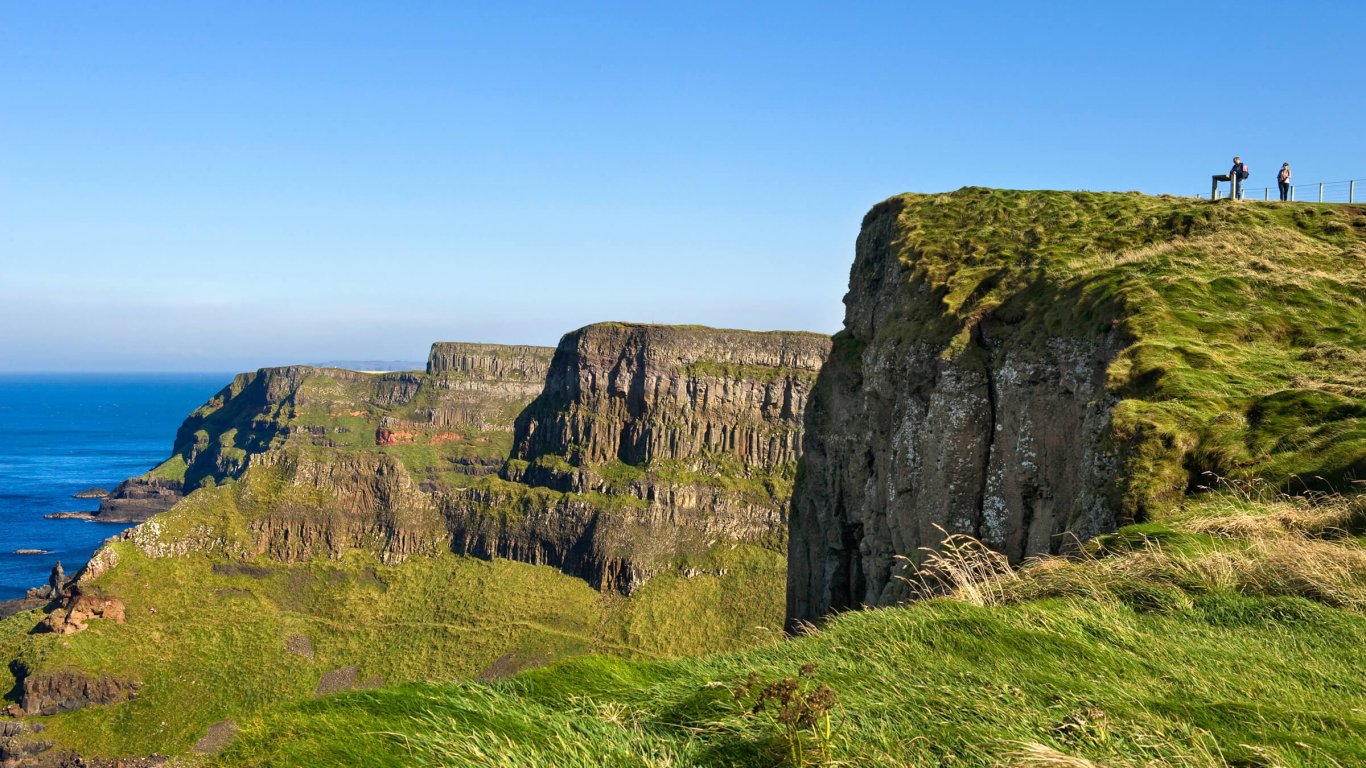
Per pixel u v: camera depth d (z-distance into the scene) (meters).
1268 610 14.64
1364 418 24.66
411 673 149.62
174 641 140.25
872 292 60.38
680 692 11.80
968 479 39.81
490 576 179.88
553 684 11.77
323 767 8.53
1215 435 26.14
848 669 12.48
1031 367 38.28
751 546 188.62
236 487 176.50
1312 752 9.27
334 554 176.62
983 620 13.63
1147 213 51.09
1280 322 34.94
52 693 119.06
